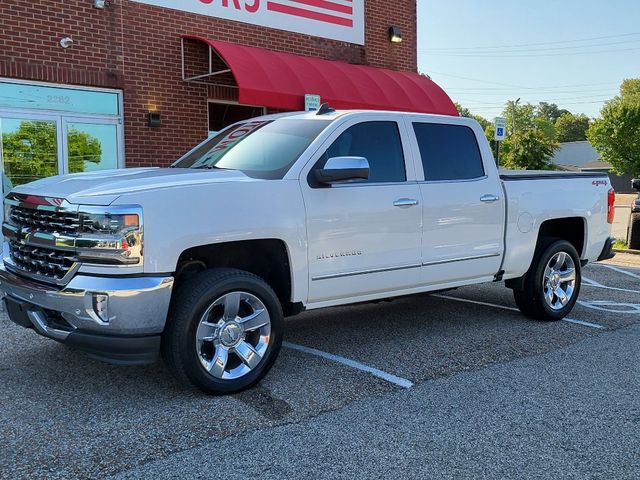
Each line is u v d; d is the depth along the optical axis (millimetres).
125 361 3877
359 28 12945
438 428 3730
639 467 3277
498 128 11781
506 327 6141
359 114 5051
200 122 10648
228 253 4465
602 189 6855
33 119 9070
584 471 3229
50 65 9023
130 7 9734
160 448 3418
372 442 3531
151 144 10133
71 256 3887
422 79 12750
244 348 4262
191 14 10414
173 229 3871
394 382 4512
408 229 5121
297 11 11867
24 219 4293
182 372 3984
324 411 3967
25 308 4160
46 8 8938
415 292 5359
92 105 9586
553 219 6395
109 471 3164
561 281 6465
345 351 5277
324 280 4668
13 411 3904
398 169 5191
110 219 3744
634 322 6426
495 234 5789
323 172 4473
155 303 3811
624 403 4148
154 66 10062
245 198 4223
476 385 4469
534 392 4340
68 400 4090
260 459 3314
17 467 3186
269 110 11906
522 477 3160
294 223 4434
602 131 50125
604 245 6926
